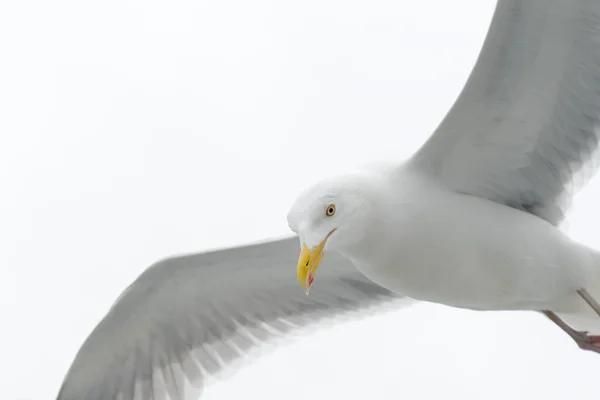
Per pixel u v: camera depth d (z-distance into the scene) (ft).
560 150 34.86
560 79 32.91
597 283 34.68
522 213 34.65
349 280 39.68
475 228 33.60
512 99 33.04
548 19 31.04
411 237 32.99
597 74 33.04
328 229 31.96
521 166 34.76
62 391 38.81
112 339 38.09
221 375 39.99
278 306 39.68
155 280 36.86
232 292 38.45
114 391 39.37
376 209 32.48
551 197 35.70
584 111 34.04
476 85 32.17
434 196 33.45
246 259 37.17
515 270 33.96
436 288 34.19
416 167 33.81
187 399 39.63
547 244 34.14
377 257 33.14
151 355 39.01
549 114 33.76
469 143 33.53
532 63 32.22
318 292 39.91
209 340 39.58
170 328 38.65
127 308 37.35
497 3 30.40
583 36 31.83
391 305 40.27
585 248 34.68
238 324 39.70
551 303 35.35
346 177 32.68
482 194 34.78
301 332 40.45
